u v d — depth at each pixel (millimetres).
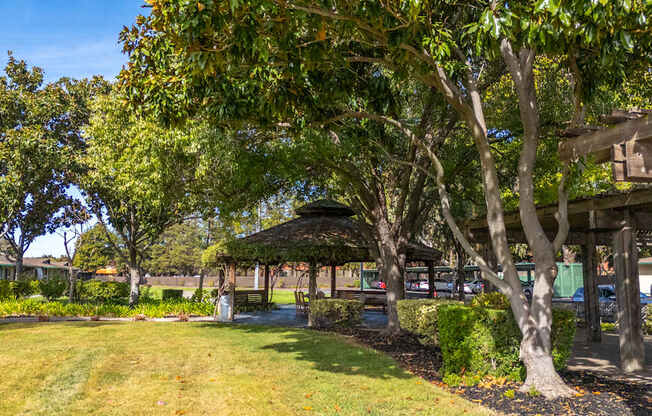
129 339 12312
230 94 7727
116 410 6145
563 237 7230
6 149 21172
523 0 5820
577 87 7391
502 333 7652
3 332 13570
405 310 10922
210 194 13930
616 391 6910
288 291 47969
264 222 31359
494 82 12047
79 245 22594
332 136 12617
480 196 16781
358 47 8461
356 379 7781
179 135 11203
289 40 6570
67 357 9648
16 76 25078
